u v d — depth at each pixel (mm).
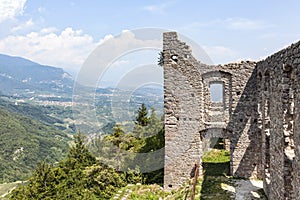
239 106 17312
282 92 10383
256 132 17094
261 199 13562
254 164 17125
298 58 8430
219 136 17688
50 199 18047
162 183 18438
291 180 10055
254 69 17078
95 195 18031
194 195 13828
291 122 10258
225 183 16094
